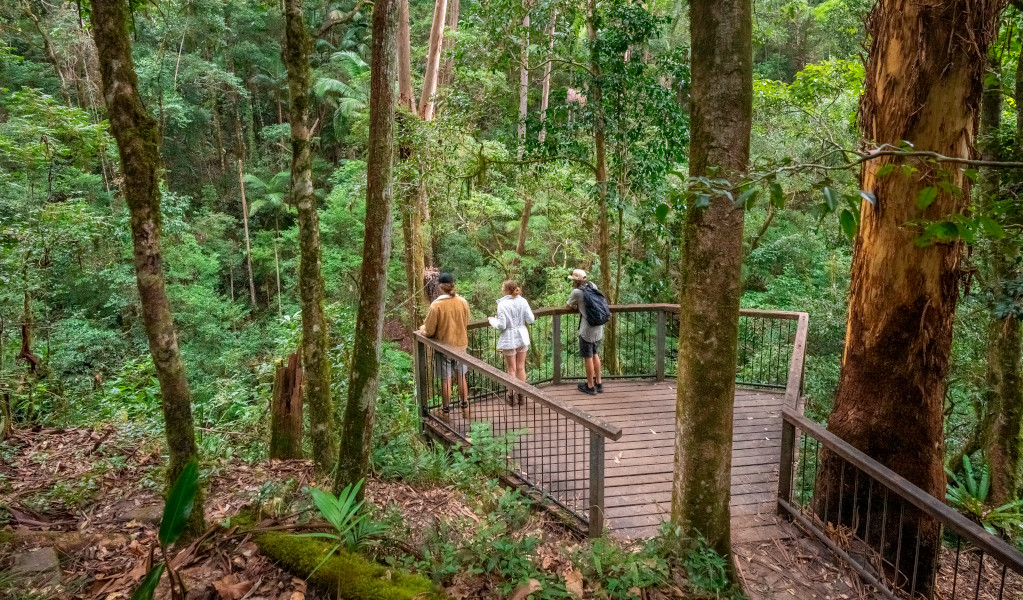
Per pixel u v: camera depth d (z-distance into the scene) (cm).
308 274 397
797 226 1448
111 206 1255
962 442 844
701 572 307
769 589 334
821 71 982
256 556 271
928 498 298
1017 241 321
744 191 174
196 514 286
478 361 461
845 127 942
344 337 606
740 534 389
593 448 360
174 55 1792
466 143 942
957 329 770
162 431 477
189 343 1517
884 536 369
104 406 587
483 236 1742
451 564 275
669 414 592
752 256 1446
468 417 555
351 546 278
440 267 1727
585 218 1062
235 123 2144
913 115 357
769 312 660
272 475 397
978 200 467
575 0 764
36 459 416
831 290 1103
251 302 1944
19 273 685
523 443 502
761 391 675
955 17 344
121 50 251
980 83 352
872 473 332
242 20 2038
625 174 856
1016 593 453
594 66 806
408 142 882
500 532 317
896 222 371
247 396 643
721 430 314
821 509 427
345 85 1914
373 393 335
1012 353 633
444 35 1348
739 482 461
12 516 314
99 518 323
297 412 443
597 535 360
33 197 786
